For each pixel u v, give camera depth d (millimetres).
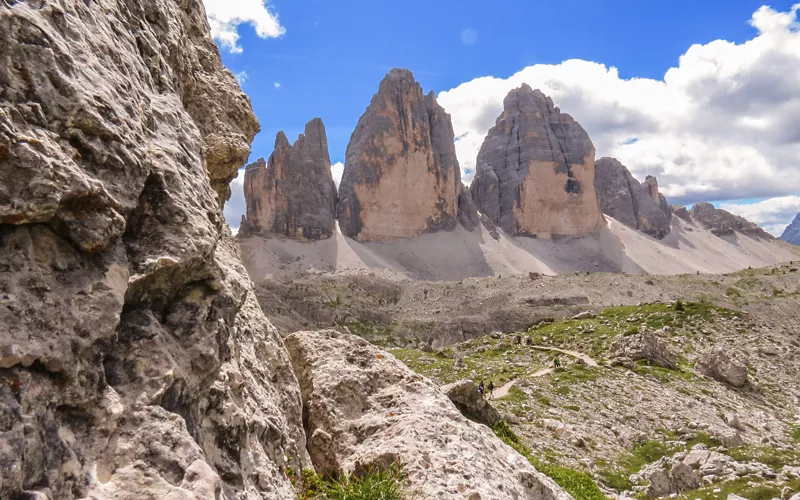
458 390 28750
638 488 29766
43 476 5586
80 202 6652
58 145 6512
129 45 9531
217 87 17203
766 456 34875
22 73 6391
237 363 11039
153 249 7754
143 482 6367
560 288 180250
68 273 6621
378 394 16141
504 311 159875
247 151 16984
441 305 183250
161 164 8406
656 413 45500
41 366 5996
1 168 5875
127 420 6793
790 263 197500
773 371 66438
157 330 7738
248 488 8977
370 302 184750
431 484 11242
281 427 12047
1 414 5379
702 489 29875
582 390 50562
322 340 18406
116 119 7520
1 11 6281
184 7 17109
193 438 7941
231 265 13914
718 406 50125
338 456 14062
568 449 34938
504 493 12609
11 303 5875
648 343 65375
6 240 6141
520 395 48094
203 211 8984
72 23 7621
